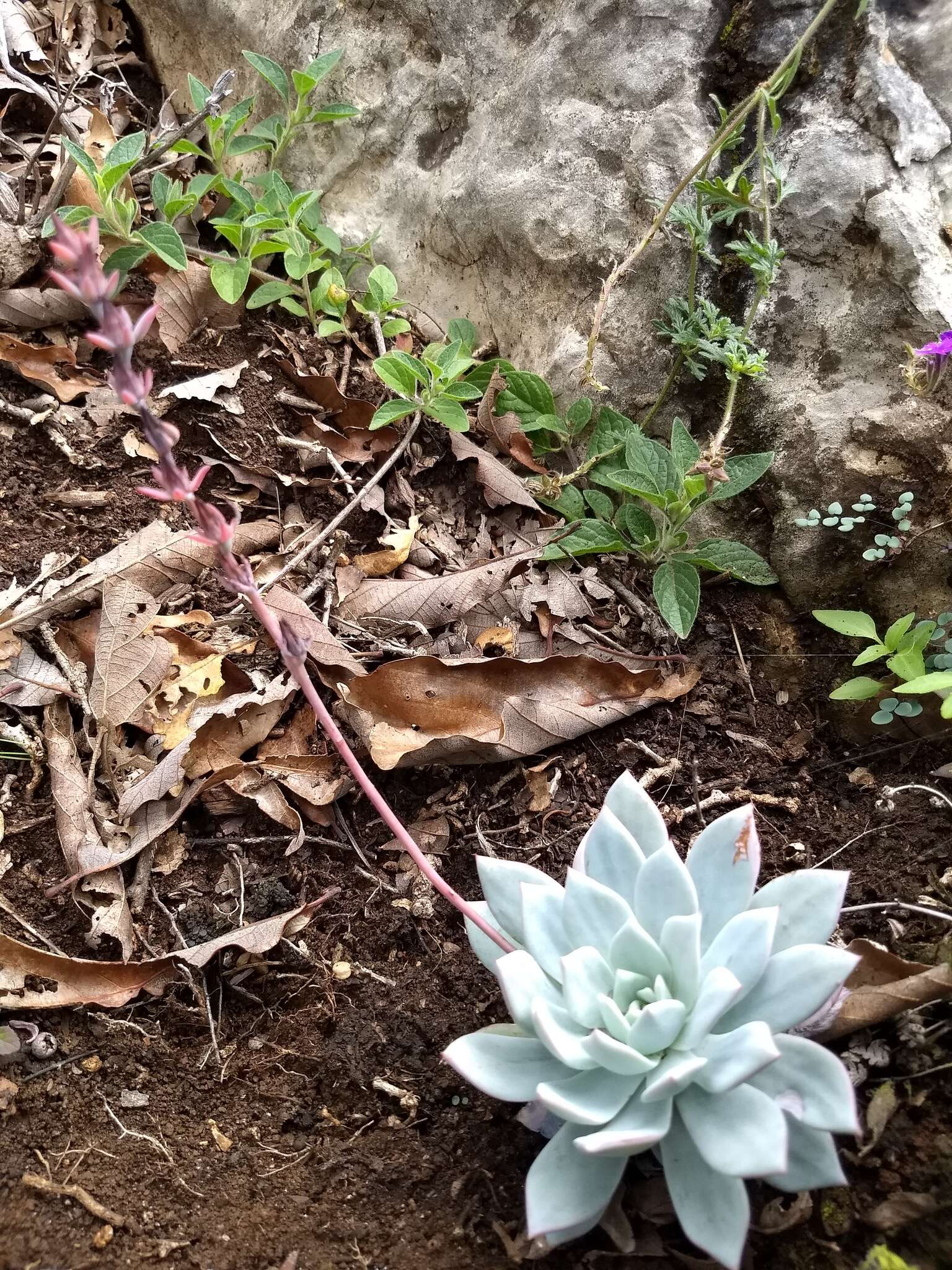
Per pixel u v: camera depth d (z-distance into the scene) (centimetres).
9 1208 39
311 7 69
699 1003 35
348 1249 39
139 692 50
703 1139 35
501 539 59
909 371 50
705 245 55
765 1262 38
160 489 56
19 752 49
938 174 54
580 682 53
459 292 68
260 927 46
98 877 46
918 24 54
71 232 28
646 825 41
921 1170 38
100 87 72
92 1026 44
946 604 52
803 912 39
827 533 54
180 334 61
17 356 58
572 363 61
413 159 68
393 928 47
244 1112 43
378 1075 43
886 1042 41
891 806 49
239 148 66
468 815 51
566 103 61
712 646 56
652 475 55
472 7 64
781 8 56
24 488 55
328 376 61
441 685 51
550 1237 36
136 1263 39
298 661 35
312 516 59
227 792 49
